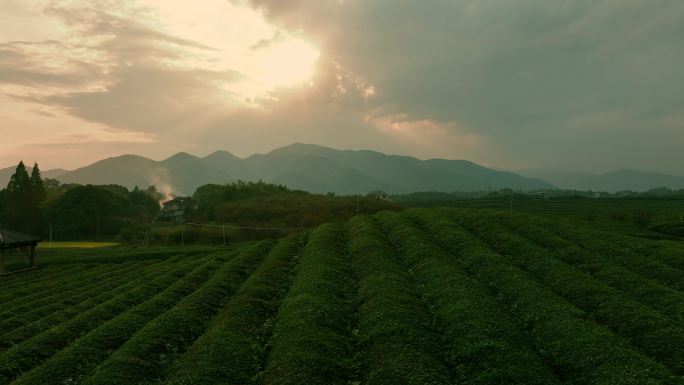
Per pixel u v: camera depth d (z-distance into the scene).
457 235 59.09
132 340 34.25
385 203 170.88
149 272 70.44
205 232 142.25
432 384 24.56
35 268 84.88
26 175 167.75
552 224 66.06
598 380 25.11
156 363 31.42
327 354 29.38
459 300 36.56
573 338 29.59
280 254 63.12
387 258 52.09
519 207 197.12
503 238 57.53
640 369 25.05
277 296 45.44
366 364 28.56
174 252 94.50
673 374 24.61
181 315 39.19
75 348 33.84
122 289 57.41
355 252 56.81
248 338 33.97
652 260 48.00
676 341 29.16
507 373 25.38
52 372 30.20
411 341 30.23
